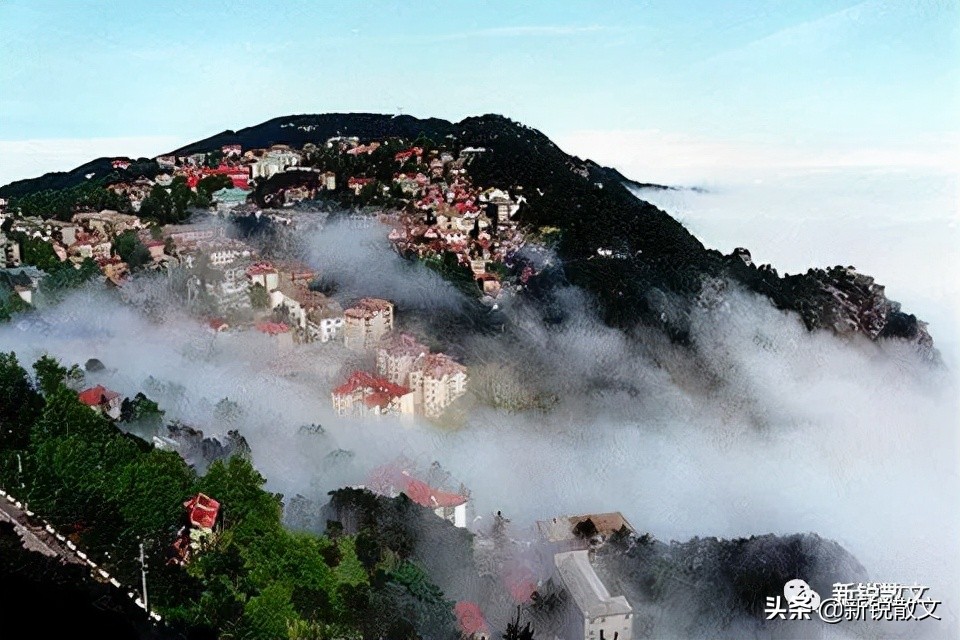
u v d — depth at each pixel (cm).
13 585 2623
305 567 3067
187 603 2734
